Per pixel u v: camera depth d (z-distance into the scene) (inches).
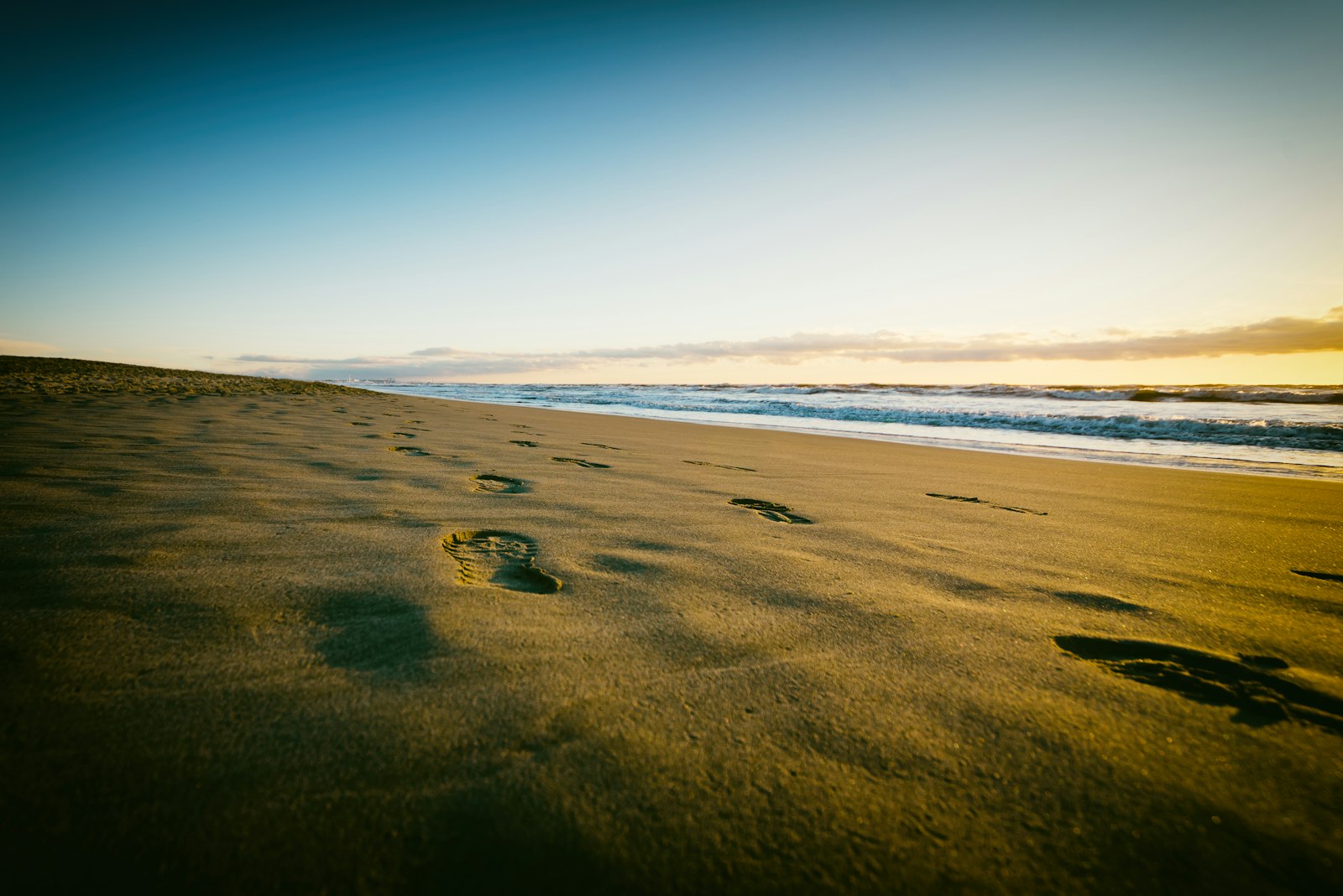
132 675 46.1
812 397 914.7
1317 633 66.3
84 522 86.0
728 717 45.1
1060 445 351.3
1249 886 32.3
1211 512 146.6
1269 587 83.4
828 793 37.7
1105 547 104.7
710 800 36.6
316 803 34.7
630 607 66.4
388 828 33.4
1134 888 32.1
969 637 62.4
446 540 89.5
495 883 30.8
